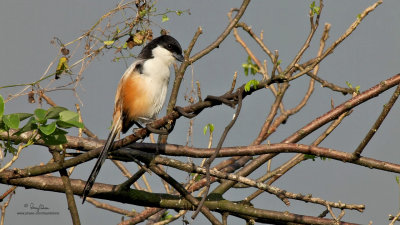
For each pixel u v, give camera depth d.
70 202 7.68
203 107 7.11
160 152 8.48
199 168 8.36
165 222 9.21
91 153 7.84
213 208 8.82
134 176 8.52
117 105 9.77
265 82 6.81
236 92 6.93
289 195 8.27
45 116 6.55
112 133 7.96
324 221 8.63
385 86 8.45
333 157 8.34
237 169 10.52
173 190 11.06
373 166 8.21
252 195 9.14
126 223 9.79
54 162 7.86
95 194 8.62
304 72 7.10
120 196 8.67
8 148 6.70
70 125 6.52
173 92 7.92
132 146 8.48
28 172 7.81
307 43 8.20
